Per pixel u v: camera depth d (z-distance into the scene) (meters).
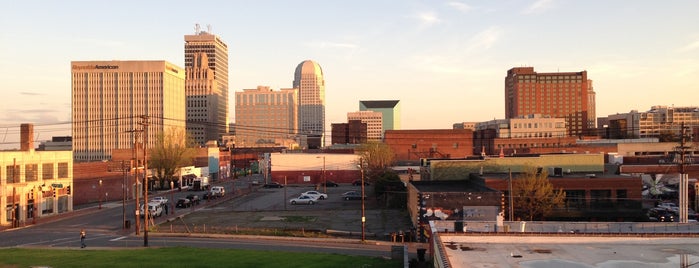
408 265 37.12
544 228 35.34
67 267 36.47
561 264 25.77
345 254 44.31
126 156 122.50
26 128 73.19
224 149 182.38
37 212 73.38
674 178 81.62
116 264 37.59
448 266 21.78
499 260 26.67
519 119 196.25
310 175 132.00
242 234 56.59
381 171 102.56
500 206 54.97
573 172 73.31
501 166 73.75
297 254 42.94
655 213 65.75
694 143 123.31
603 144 148.88
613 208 60.75
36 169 73.69
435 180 73.25
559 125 195.50
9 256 40.84
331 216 71.19
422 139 151.88
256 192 112.00
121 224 65.69
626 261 26.42
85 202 91.56
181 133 131.12
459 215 54.97
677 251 28.83
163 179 121.44
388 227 61.59
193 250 44.62
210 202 91.88
